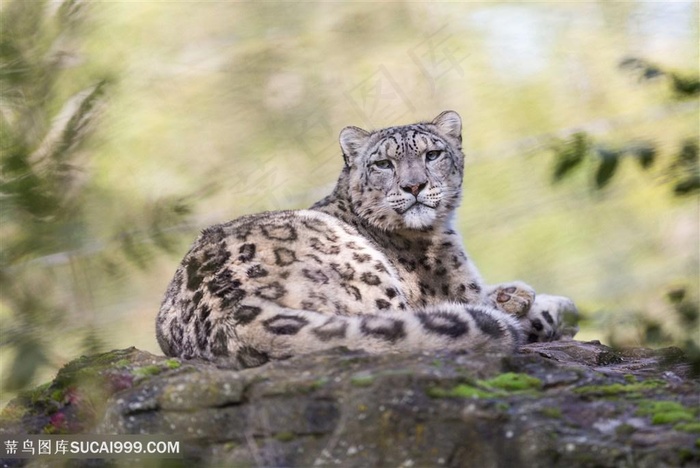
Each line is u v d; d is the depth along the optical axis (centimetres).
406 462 711
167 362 930
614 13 2092
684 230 1527
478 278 1300
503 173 2086
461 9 2383
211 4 2089
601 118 1997
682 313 641
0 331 606
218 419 776
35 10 624
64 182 610
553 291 1811
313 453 736
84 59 665
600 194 735
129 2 1905
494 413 713
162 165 1550
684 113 986
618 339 665
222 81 1975
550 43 2222
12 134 603
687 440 671
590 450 671
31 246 591
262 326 942
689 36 1894
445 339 908
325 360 832
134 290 677
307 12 2233
